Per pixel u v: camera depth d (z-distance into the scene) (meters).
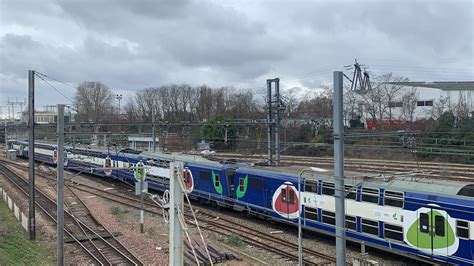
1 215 33.03
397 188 20.92
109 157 51.09
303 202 25.89
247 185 30.92
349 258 22.12
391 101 70.00
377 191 21.81
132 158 46.25
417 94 74.69
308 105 77.56
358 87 44.59
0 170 61.53
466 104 66.44
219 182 33.88
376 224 21.80
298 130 57.03
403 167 41.22
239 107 83.12
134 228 29.38
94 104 110.31
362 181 22.78
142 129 71.12
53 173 59.19
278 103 32.12
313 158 49.75
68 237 26.53
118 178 49.31
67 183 50.06
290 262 21.52
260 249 23.89
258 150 60.19
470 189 18.58
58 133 20.42
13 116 99.44
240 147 61.97
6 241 24.62
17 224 30.28
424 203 19.59
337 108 16.20
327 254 22.62
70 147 61.09
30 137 25.91
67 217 32.69
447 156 47.50
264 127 61.59
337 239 16.55
